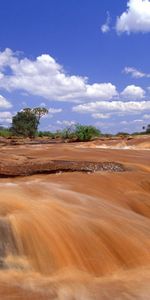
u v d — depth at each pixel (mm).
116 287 5176
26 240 5785
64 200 7582
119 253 6203
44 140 32938
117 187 9453
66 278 5391
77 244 6066
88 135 33531
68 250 5945
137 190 9570
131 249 6312
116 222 6992
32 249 5742
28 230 5910
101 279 5480
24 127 57125
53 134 50344
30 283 5094
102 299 4793
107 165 11844
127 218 7438
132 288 5156
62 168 11180
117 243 6340
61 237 6066
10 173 10352
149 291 5074
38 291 4867
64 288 5031
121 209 8117
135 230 6879
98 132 35781
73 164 11852
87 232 6324
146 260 6188
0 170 10711
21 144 25688
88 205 7637
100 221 6809
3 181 9359
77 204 7535
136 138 26922
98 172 10508
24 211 6387
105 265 5930
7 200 6773
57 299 4695
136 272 5785
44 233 5980
